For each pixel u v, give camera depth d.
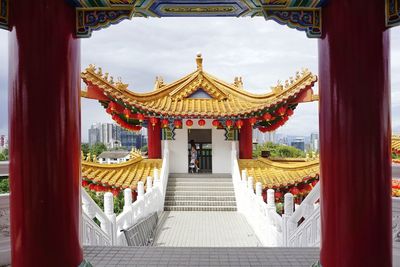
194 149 18.05
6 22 4.20
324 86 4.50
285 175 15.25
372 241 4.15
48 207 4.19
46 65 4.16
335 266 4.31
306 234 8.00
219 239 11.80
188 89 17.70
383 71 4.18
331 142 4.35
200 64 18.36
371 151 4.14
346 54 4.19
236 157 17.23
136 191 15.17
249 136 17.88
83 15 4.65
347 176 4.19
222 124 16.39
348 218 4.20
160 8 4.92
